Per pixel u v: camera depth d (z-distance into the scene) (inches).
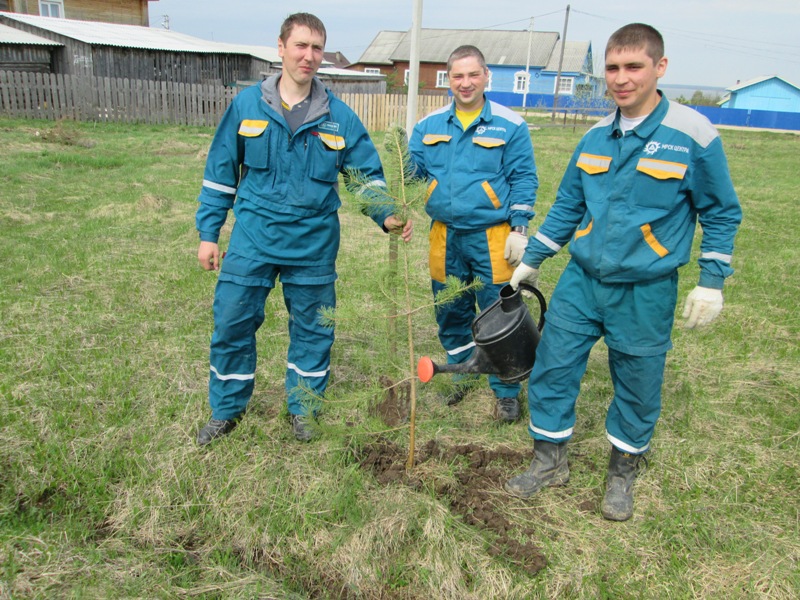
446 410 141.9
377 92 1059.9
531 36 2107.5
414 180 119.6
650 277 97.9
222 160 116.8
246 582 94.1
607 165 98.8
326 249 120.7
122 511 107.0
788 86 2081.7
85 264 223.1
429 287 222.8
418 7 168.7
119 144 532.1
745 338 185.5
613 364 107.5
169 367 153.9
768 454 127.3
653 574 97.1
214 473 115.8
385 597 94.5
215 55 842.8
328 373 130.3
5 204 296.7
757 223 346.3
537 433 113.4
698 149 93.4
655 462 122.8
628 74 91.3
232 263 117.6
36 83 642.8
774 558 99.6
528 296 212.4
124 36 804.6
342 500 108.1
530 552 99.9
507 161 131.6
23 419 128.5
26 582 91.0
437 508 106.3
